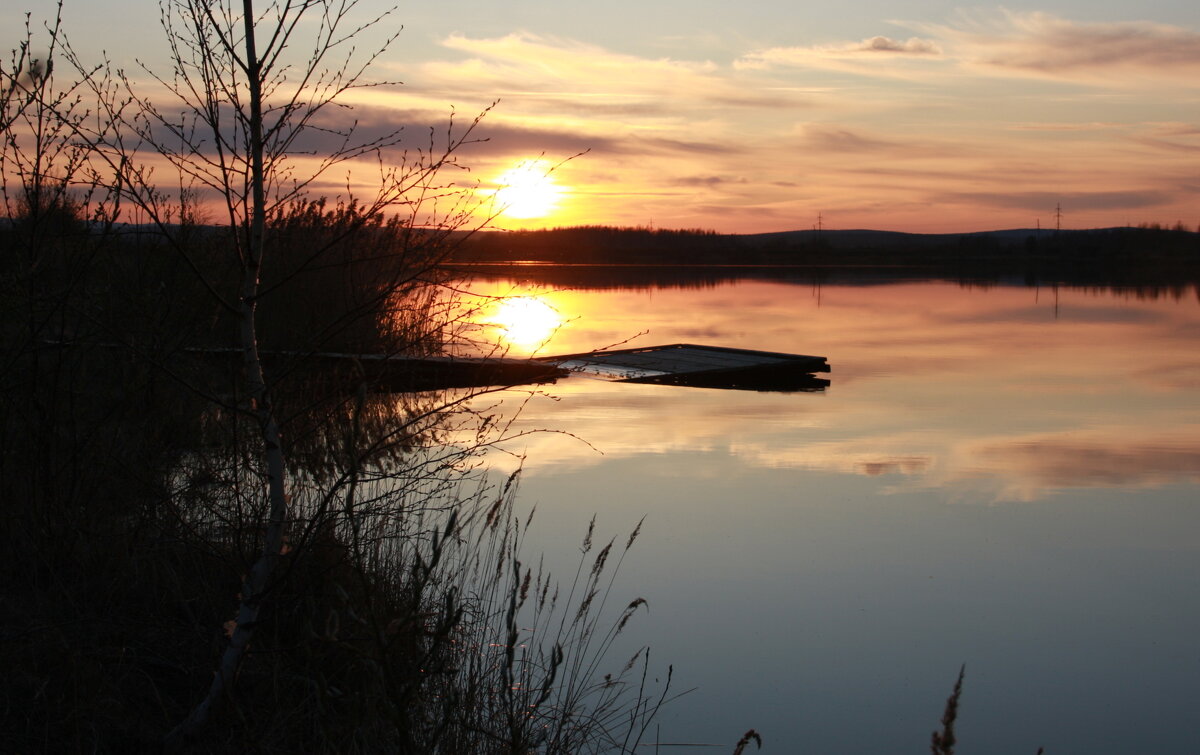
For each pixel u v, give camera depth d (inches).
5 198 181.5
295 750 135.3
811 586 237.6
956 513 300.2
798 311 1203.2
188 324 190.7
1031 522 292.8
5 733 126.7
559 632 193.3
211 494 180.9
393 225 153.8
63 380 200.7
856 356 718.5
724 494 316.5
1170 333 901.8
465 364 280.7
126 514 187.6
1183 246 3858.3
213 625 160.7
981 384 572.1
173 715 141.2
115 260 193.0
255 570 137.9
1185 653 203.9
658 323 1002.7
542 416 450.3
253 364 138.6
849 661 197.2
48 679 133.9
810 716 175.5
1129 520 295.4
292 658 149.9
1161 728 174.2
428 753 127.1
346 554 149.3
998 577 246.1
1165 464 365.7
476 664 169.5
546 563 243.4
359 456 166.6
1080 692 187.6
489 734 135.1
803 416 461.4
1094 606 228.7
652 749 162.6
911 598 231.0
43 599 161.6
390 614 150.9
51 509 179.0
